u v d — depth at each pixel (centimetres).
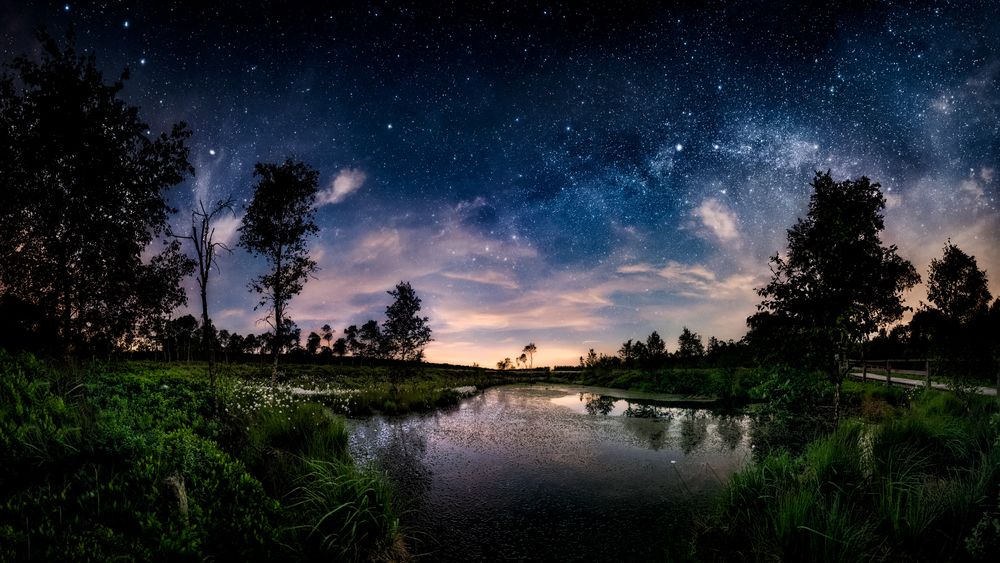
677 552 571
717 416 1719
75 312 1477
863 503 555
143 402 800
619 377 3572
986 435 661
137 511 442
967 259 1507
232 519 505
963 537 437
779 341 933
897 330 1384
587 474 947
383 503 597
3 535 363
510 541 630
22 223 1372
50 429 532
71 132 1368
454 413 1825
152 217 1638
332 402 1803
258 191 1825
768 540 504
